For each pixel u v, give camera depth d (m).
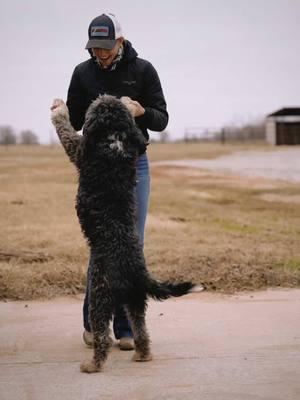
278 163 33.44
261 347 6.30
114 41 6.05
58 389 5.36
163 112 6.35
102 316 5.62
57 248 10.10
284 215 14.96
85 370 5.70
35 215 13.73
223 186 21.44
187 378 5.56
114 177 5.66
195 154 42.91
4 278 8.39
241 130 71.62
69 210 14.59
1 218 13.22
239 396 5.18
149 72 6.32
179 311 7.52
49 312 7.48
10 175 23.73
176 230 12.06
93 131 5.66
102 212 5.64
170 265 9.19
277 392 5.26
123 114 5.70
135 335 5.88
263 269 8.98
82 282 8.41
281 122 58.34
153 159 37.59
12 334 6.74
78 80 6.38
